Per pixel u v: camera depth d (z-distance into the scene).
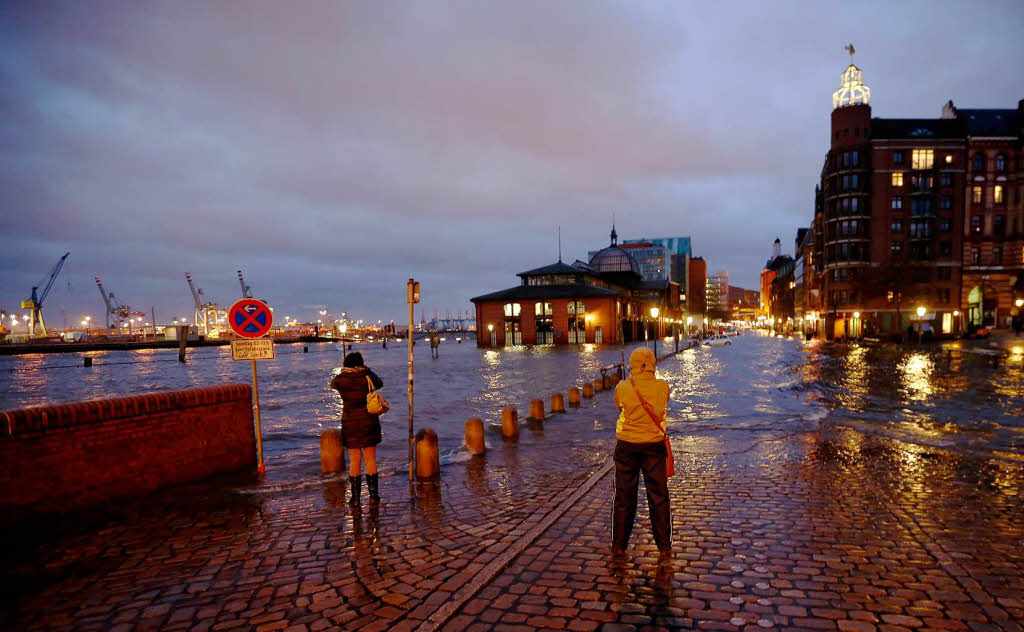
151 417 7.02
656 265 189.25
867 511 5.74
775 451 8.82
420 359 49.16
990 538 4.94
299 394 22.41
